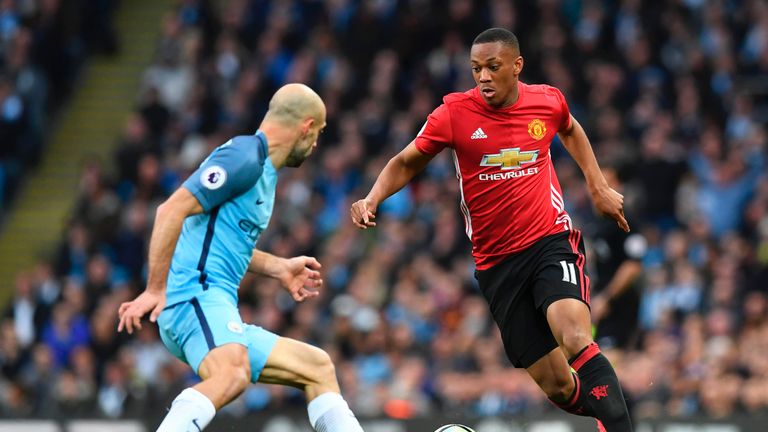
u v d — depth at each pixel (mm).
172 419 20438
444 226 47281
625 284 30391
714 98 52531
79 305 49531
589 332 21969
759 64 54625
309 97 21891
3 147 60219
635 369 37062
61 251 53844
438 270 45719
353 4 60906
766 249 45219
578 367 21750
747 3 56938
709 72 53062
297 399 41312
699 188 49344
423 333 43500
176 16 64875
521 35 55844
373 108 54344
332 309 45906
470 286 44906
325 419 22078
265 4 62281
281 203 52094
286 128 21781
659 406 37219
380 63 56375
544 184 22703
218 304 21266
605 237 31250
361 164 52875
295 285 23156
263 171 21578
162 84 61562
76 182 63969
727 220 48531
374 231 50812
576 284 22141
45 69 63188
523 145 22344
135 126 57938
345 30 58719
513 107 22281
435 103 53938
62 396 44938
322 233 51000
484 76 21703
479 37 21984
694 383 37469
